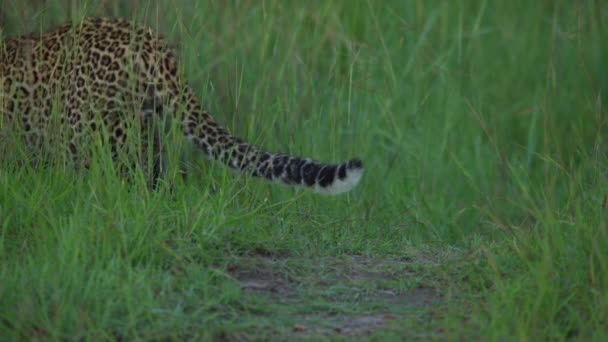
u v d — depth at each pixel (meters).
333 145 17.23
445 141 19.70
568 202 13.55
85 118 14.17
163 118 14.31
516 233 13.23
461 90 21.61
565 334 10.02
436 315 10.81
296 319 10.67
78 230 11.73
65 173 13.87
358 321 10.73
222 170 14.62
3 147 14.49
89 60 14.36
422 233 15.86
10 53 15.30
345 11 21.78
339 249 13.20
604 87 22.66
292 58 18.14
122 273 11.05
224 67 17.22
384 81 19.66
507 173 19.41
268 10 18.98
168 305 10.52
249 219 13.31
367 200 16.98
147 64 14.30
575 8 23.89
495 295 10.84
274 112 17.22
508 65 23.52
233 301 10.92
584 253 11.54
